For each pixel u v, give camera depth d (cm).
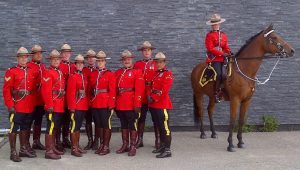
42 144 840
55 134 766
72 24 966
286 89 1009
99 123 776
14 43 952
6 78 719
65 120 814
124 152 786
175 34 984
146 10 979
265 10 1006
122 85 767
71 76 749
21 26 954
